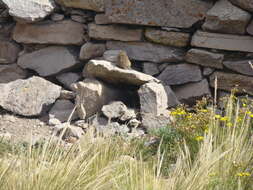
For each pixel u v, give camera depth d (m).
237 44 10.19
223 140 7.26
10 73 11.69
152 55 10.80
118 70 10.31
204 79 10.58
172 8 10.50
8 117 10.49
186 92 10.72
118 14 10.76
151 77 10.48
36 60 11.53
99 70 10.42
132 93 10.84
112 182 5.92
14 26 11.68
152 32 10.73
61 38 11.33
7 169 5.73
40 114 10.61
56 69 11.36
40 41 11.41
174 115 8.70
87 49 11.14
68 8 11.25
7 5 11.12
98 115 10.32
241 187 6.17
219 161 6.56
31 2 11.12
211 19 10.23
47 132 10.03
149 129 9.61
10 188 5.62
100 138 7.25
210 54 10.36
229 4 10.18
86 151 6.64
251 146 7.12
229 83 10.35
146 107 10.05
